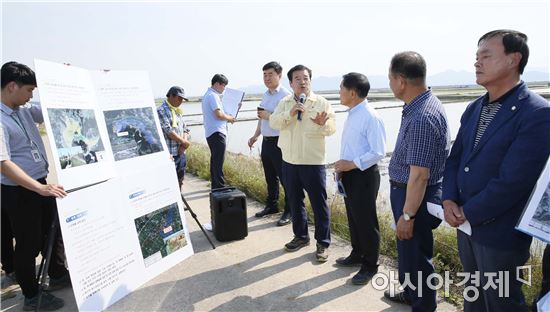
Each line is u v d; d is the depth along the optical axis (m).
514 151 1.63
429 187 2.19
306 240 3.71
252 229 4.29
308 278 3.08
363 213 2.87
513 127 1.68
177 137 4.34
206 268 3.30
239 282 3.04
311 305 2.67
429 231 2.25
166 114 4.36
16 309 2.66
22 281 2.59
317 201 3.33
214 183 5.43
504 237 1.75
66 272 3.00
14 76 2.45
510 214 1.74
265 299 2.77
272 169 4.63
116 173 2.85
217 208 3.84
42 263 2.81
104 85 2.92
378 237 2.94
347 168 2.82
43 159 2.76
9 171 2.26
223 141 5.31
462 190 1.92
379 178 2.92
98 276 2.55
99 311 2.51
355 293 2.81
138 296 2.83
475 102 2.04
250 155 8.38
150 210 3.08
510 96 1.74
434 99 2.12
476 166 1.82
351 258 3.26
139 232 2.95
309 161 3.27
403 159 2.21
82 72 2.74
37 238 2.63
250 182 5.82
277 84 4.29
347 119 2.96
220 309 2.64
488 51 1.73
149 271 2.97
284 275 3.14
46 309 2.63
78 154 2.54
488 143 1.77
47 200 2.82
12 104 2.55
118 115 2.97
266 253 3.60
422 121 2.02
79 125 2.60
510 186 1.62
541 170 1.60
